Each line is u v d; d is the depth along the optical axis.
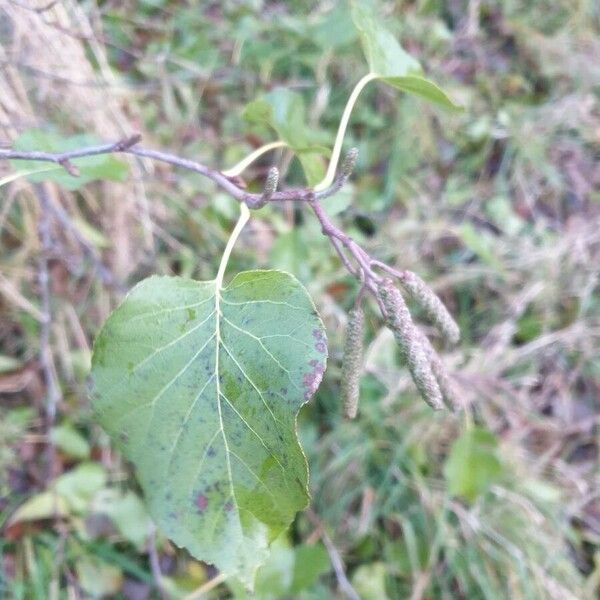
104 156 0.15
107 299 0.29
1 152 0.12
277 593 0.21
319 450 0.28
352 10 0.14
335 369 0.29
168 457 0.11
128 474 0.26
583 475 0.30
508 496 0.28
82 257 0.28
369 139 0.37
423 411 0.29
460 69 0.41
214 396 0.10
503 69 0.42
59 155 0.12
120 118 0.27
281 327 0.10
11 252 0.27
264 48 0.37
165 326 0.10
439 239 0.35
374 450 0.28
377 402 0.29
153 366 0.10
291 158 0.34
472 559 0.27
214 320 0.10
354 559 0.27
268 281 0.10
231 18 0.39
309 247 0.31
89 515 0.25
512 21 0.43
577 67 0.42
